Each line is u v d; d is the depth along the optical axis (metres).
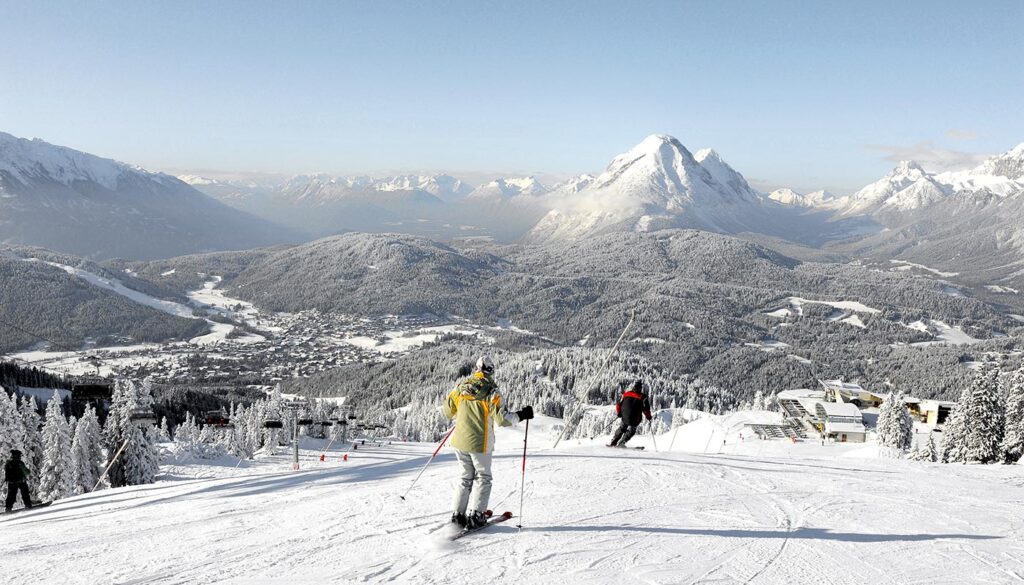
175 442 85.56
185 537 6.86
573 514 7.34
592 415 94.69
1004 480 11.30
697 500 8.25
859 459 14.57
